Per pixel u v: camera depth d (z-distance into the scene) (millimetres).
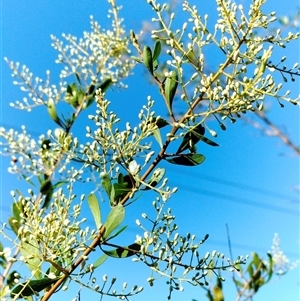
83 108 662
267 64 338
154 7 353
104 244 323
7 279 393
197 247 329
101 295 314
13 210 446
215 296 574
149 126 341
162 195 328
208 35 339
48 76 661
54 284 318
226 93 326
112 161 354
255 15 325
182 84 341
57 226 311
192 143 356
